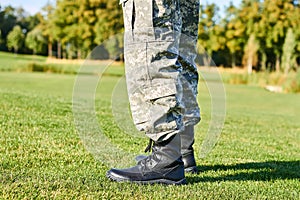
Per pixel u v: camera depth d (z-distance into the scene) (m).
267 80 24.72
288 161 3.31
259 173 2.64
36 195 1.72
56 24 38.75
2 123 3.79
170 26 1.91
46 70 26.33
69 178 2.02
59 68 26.42
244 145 4.09
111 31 34.22
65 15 38.34
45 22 41.38
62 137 3.31
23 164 2.30
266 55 32.84
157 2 1.88
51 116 4.55
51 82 18.09
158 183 2.05
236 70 30.02
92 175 2.15
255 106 14.11
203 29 32.16
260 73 25.80
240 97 17.69
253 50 30.50
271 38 31.94
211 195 1.91
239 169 2.73
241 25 31.95
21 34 47.88
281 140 4.91
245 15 32.03
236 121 6.64
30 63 26.48
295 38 31.00
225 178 2.37
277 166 2.98
